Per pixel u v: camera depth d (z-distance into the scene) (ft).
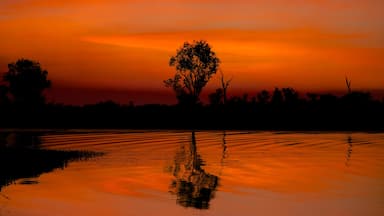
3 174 109.50
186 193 90.99
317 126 339.57
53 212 75.20
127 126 329.31
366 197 89.25
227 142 202.08
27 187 95.25
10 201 82.53
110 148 171.53
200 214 75.31
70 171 116.26
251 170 122.11
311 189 96.12
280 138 226.17
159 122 359.66
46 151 151.53
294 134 256.52
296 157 151.43
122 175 111.04
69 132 257.14
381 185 100.99
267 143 198.90
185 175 112.57
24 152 145.89
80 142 193.36
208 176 111.86
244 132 270.87
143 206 80.18
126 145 184.03
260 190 95.04
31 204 80.33
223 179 107.96
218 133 259.19
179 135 238.89
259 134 254.27
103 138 214.48
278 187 98.63
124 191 92.17
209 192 92.63
